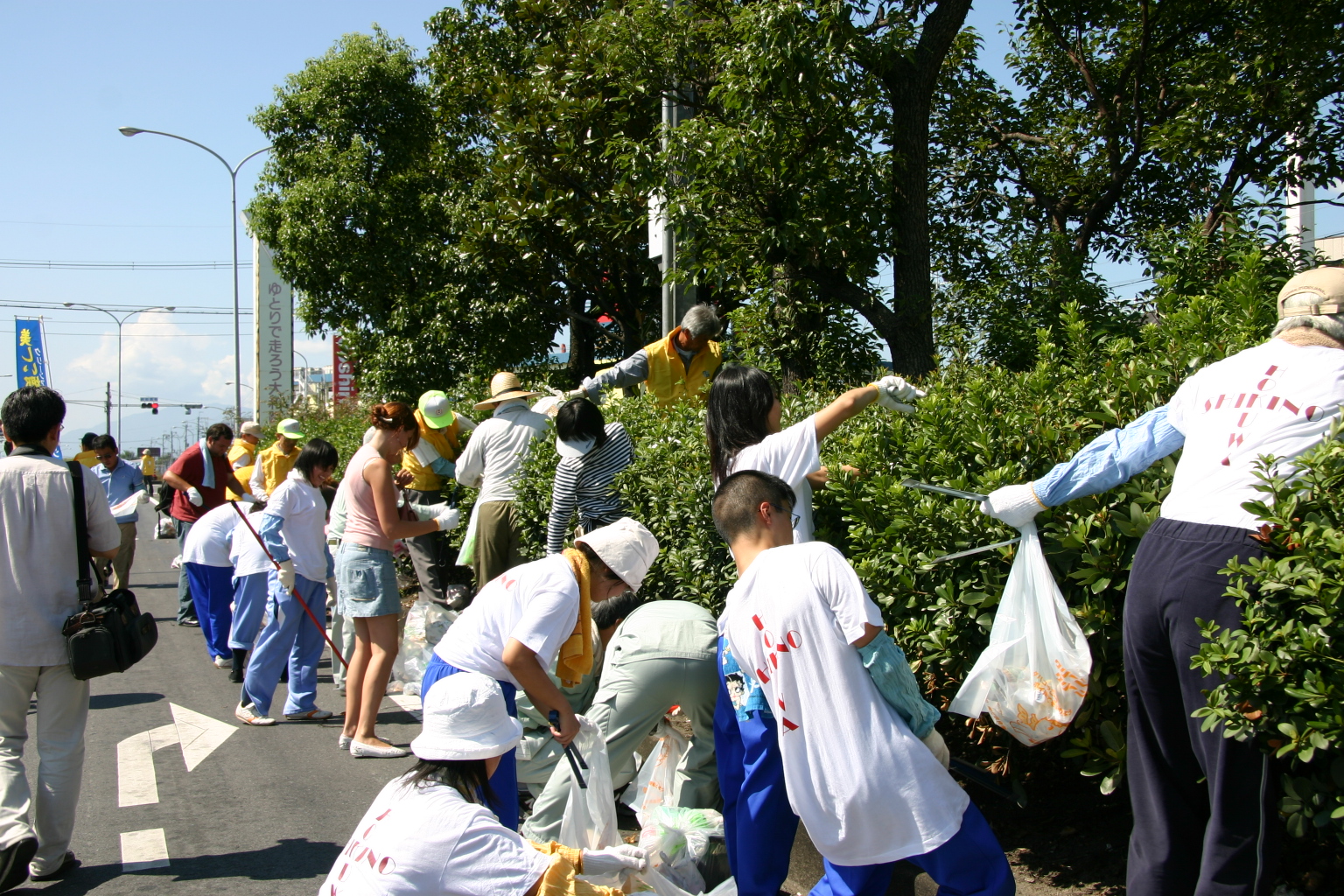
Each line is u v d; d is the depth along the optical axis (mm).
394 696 7012
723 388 3709
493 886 2619
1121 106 10398
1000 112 11617
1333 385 2535
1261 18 8977
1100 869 3510
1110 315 6770
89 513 4254
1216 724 2510
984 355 7453
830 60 7566
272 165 19703
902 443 3791
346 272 18375
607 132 12664
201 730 6328
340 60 19297
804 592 2820
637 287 16875
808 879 3887
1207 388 2754
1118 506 3166
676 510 4918
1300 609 2385
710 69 9445
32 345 41312
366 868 2627
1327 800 2492
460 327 17859
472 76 18453
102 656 3980
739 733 3230
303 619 6516
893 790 2748
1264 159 9219
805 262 8195
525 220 14906
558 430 5523
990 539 3344
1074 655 2977
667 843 3701
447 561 9672
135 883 4125
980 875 2793
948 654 3373
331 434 15211
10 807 3926
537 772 4477
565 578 3529
